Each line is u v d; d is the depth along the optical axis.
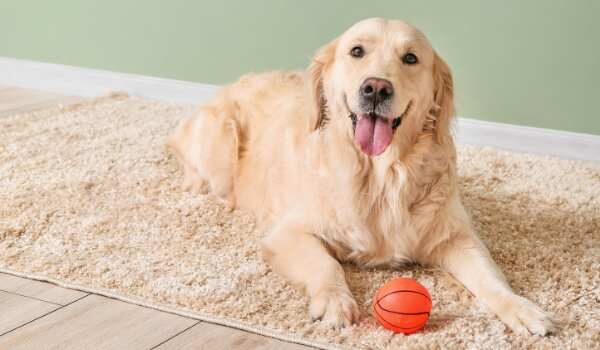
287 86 2.15
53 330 1.52
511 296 1.56
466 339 1.49
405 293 1.49
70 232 1.86
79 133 2.59
